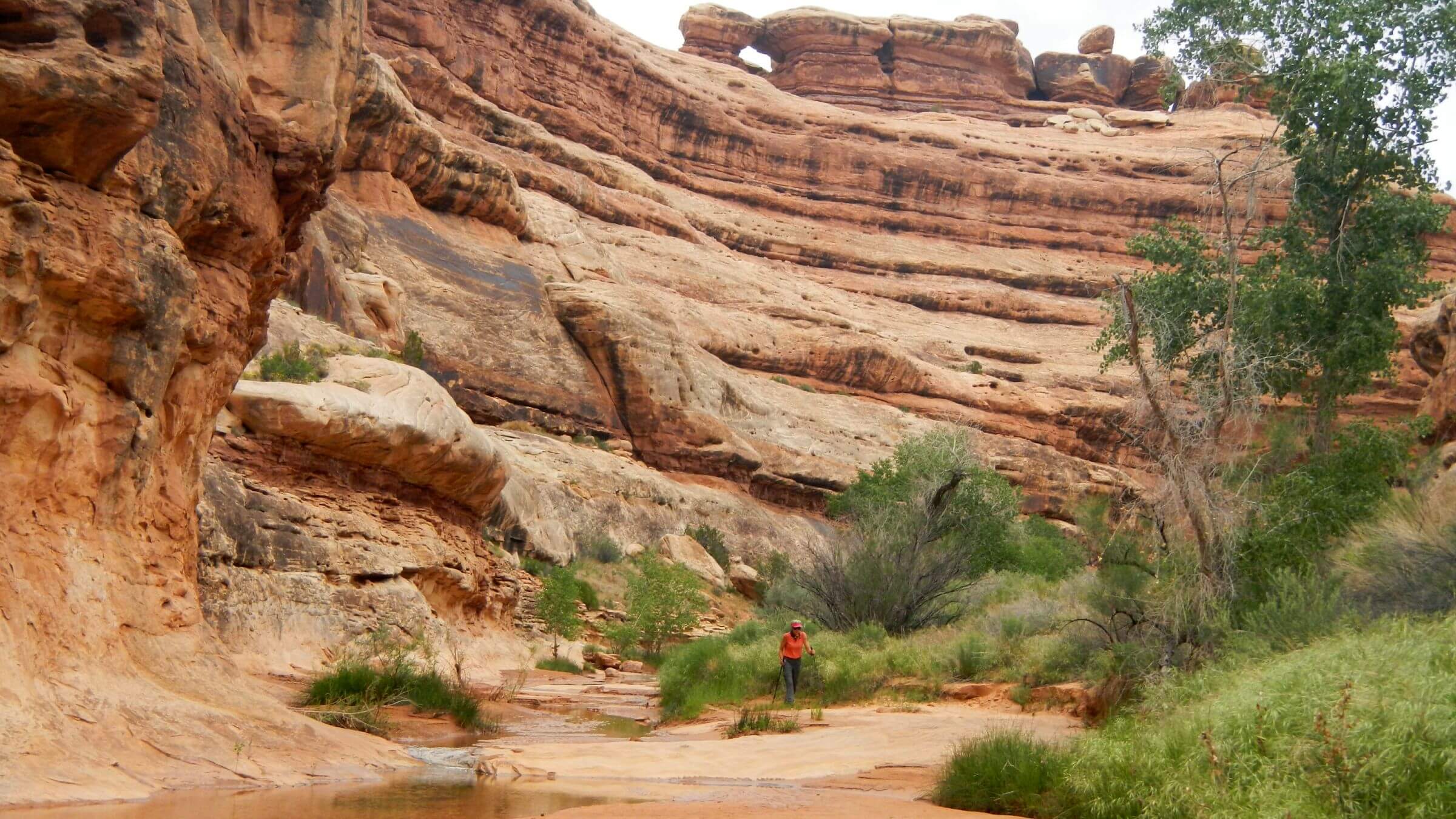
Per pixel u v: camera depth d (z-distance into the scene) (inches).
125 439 328.5
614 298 2129.7
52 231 300.4
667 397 2085.4
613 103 3329.2
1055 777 312.2
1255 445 651.5
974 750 343.0
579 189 2807.6
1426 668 252.1
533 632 1112.8
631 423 2066.9
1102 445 3029.0
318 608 719.1
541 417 1923.0
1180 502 515.2
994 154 3998.5
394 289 1708.9
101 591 314.3
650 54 3759.8
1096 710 524.4
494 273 2018.9
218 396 406.0
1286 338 967.0
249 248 406.3
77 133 301.4
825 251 3563.0
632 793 345.1
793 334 2738.7
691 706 613.9
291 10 413.7
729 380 2319.1
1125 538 582.2
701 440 2106.3
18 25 292.7
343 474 815.7
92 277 310.7
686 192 3479.3
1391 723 235.8
